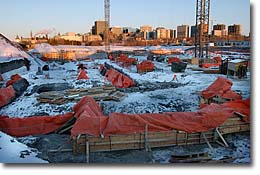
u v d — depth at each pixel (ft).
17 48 164.86
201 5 145.48
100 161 31.12
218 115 36.76
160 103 60.90
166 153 33.55
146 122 34.63
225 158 31.55
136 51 240.94
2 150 29.99
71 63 178.81
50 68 146.20
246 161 30.09
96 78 102.17
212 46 235.61
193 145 35.94
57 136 39.88
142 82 86.33
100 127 33.53
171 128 35.32
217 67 124.06
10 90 65.87
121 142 34.12
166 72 109.70
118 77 86.89
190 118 36.29
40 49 227.61
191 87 78.43
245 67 88.63
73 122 40.93
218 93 54.54
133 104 59.98
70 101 61.05
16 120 41.32
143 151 33.88
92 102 43.93
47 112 54.29
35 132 40.81
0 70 105.29
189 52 225.15
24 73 122.62
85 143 33.50
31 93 74.08
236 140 36.91
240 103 40.78
